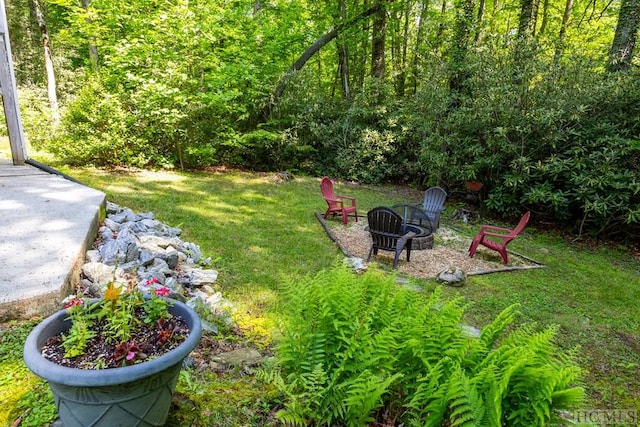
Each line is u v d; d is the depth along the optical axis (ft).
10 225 10.75
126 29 30.99
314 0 38.58
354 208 21.18
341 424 5.55
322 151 34.96
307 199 24.67
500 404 4.53
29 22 43.39
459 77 27.22
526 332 6.03
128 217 14.74
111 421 4.31
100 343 4.85
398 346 5.68
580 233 21.11
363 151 31.89
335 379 5.47
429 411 5.06
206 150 29.43
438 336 5.83
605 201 19.44
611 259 18.40
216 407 5.78
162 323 5.27
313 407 5.59
